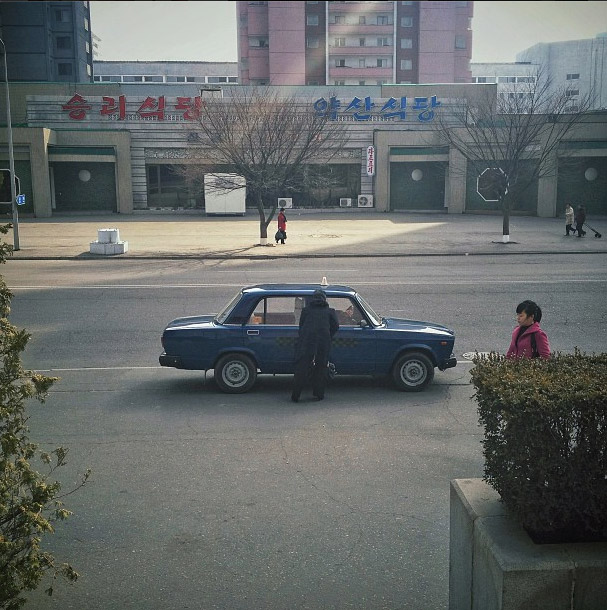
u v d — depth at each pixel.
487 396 4.31
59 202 52.66
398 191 54.16
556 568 3.63
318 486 7.50
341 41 103.69
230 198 50.03
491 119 39.03
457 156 50.62
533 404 3.87
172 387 11.62
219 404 10.62
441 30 104.38
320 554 6.03
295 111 40.12
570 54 126.25
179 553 6.09
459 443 8.84
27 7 86.75
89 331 15.80
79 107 51.41
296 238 35.41
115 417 10.00
